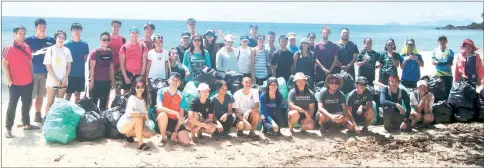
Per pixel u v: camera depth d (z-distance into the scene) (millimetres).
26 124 7391
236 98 7336
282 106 8008
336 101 7586
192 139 6973
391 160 6105
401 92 7781
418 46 41500
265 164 5891
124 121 6527
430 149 6672
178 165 5805
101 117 7012
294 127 7988
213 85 8172
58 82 7375
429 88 8805
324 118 7531
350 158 6191
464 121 8609
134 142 6859
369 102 7629
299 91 7488
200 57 8586
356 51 9625
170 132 6977
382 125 8352
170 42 37156
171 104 6871
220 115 7246
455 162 6039
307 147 6762
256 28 10680
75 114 6824
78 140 6859
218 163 5914
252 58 8992
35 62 7738
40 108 7953
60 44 7422
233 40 8898
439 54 9352
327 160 6094
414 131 7871
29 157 5961
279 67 9070
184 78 8516
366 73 9383
